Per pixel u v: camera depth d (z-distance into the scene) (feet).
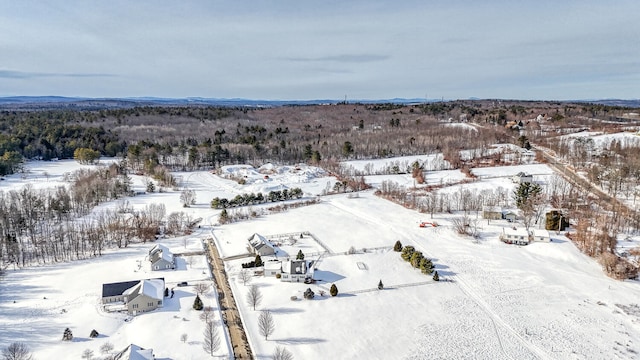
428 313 239.30
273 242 338.54
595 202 388.37
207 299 250.16
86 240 331.16
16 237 337.11
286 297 254.06
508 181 480.64
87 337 213.05
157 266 288.51
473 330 223.30
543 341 213.66
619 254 293.23
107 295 244.01
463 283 271.69
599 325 225.35
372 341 213.66
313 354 202.80
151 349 192.44
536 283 269.03
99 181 469.98
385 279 277.85
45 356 197.98
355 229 365.20
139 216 382.63
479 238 336.90
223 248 328.90
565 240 320.29
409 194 456.86
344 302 249.34
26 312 234.99
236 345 210.79
